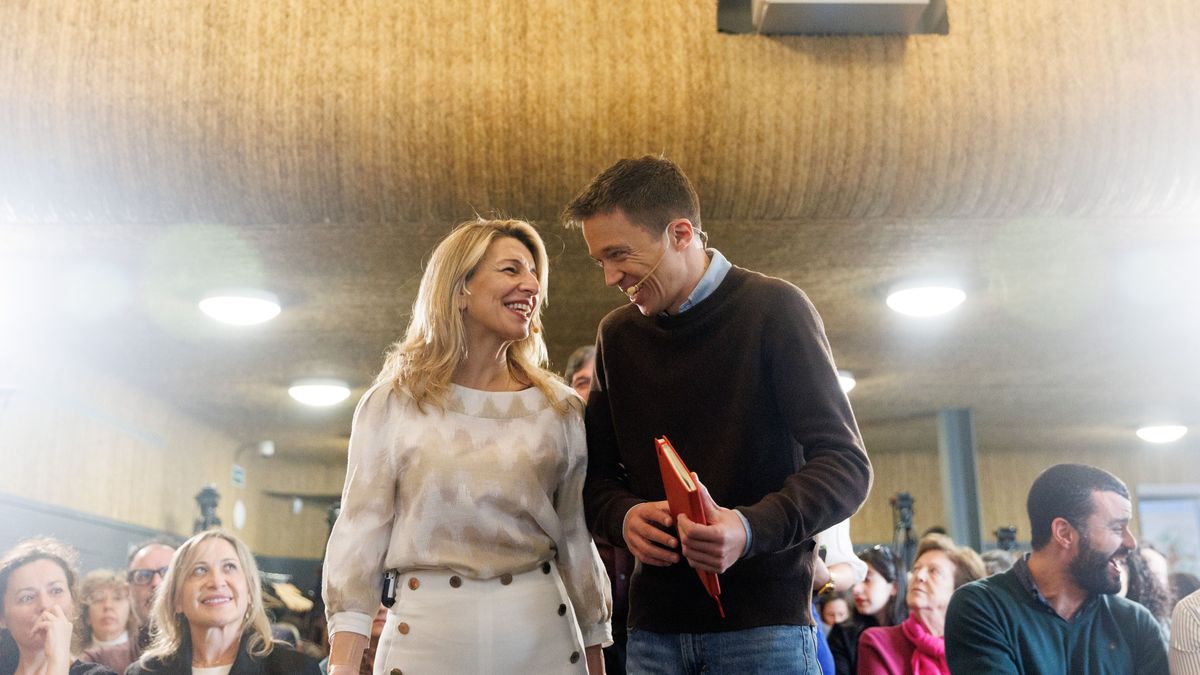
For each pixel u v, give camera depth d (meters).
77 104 2.27
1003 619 2.23
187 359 4.93
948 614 2.31
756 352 1.66
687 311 1.71
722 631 1.61
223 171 2.32
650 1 2.33
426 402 1.79
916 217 2.47
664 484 1.56
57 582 3.24
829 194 2.37
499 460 1.75
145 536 5.90
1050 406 6.55
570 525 1.85
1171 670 2.17
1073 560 2.22
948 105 2.31
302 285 3.56
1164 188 2.37
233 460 7.48
